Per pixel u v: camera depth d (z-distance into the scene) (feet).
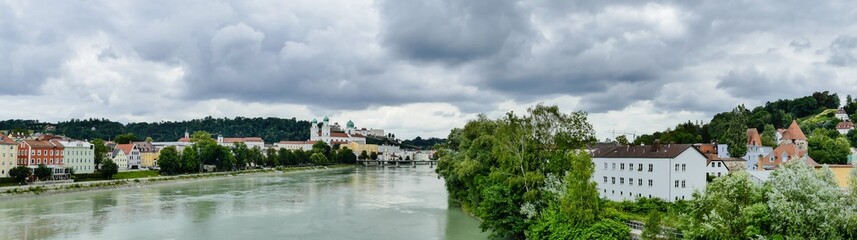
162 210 418.31
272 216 385.50
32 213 398.62
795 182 151.12
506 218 255.70
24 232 319.68
